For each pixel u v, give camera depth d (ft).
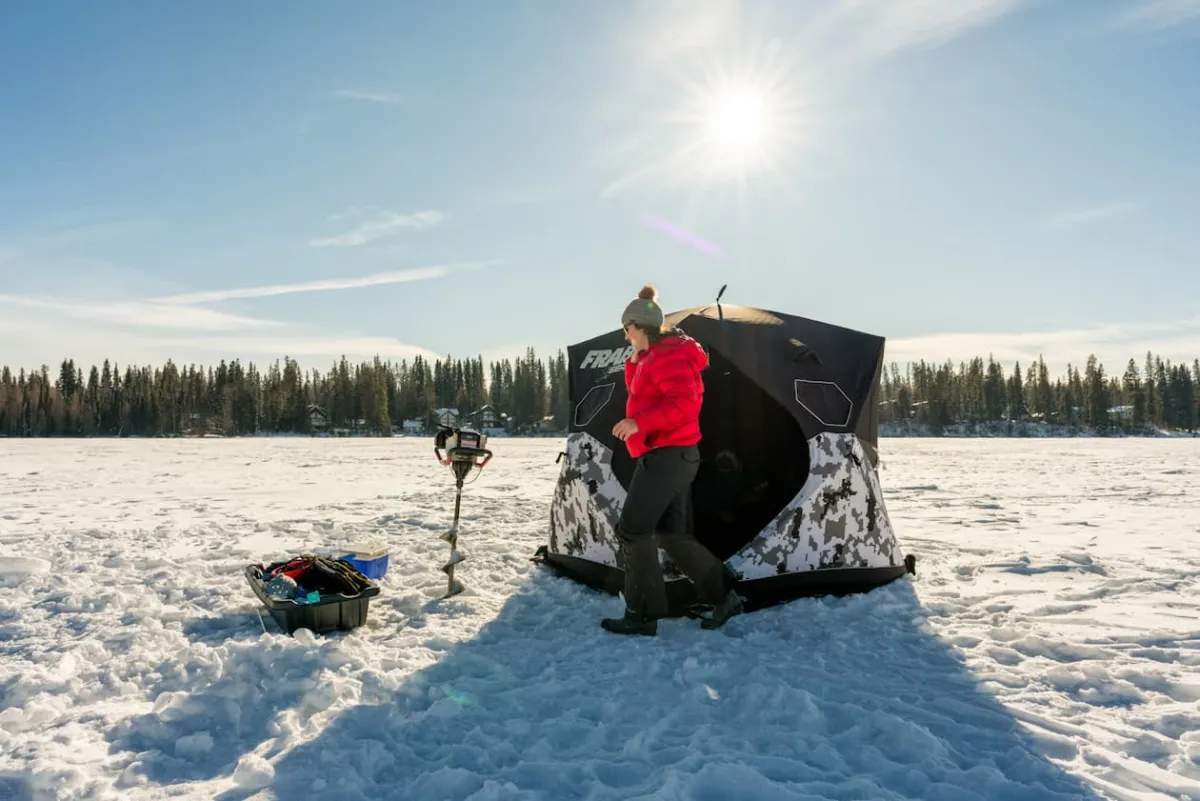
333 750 7.62
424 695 9.25
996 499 31.07
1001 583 15.03
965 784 6.98
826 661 10.47
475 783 6.90
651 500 11.54
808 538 13.73
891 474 46.93
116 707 8.83
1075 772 7.22
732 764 7.09
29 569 15.76
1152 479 41.52
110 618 12.46
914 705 8.91
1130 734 8.07
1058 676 9.77
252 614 12.91
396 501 29.68
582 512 15.15
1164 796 6.76
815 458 14.03
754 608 13.32
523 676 9.96
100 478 41.86
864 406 14.83
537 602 13.91
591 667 10.25
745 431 16.92
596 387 16.01
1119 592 14.32
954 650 10.98
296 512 26.09
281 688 9.16
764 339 14.71
